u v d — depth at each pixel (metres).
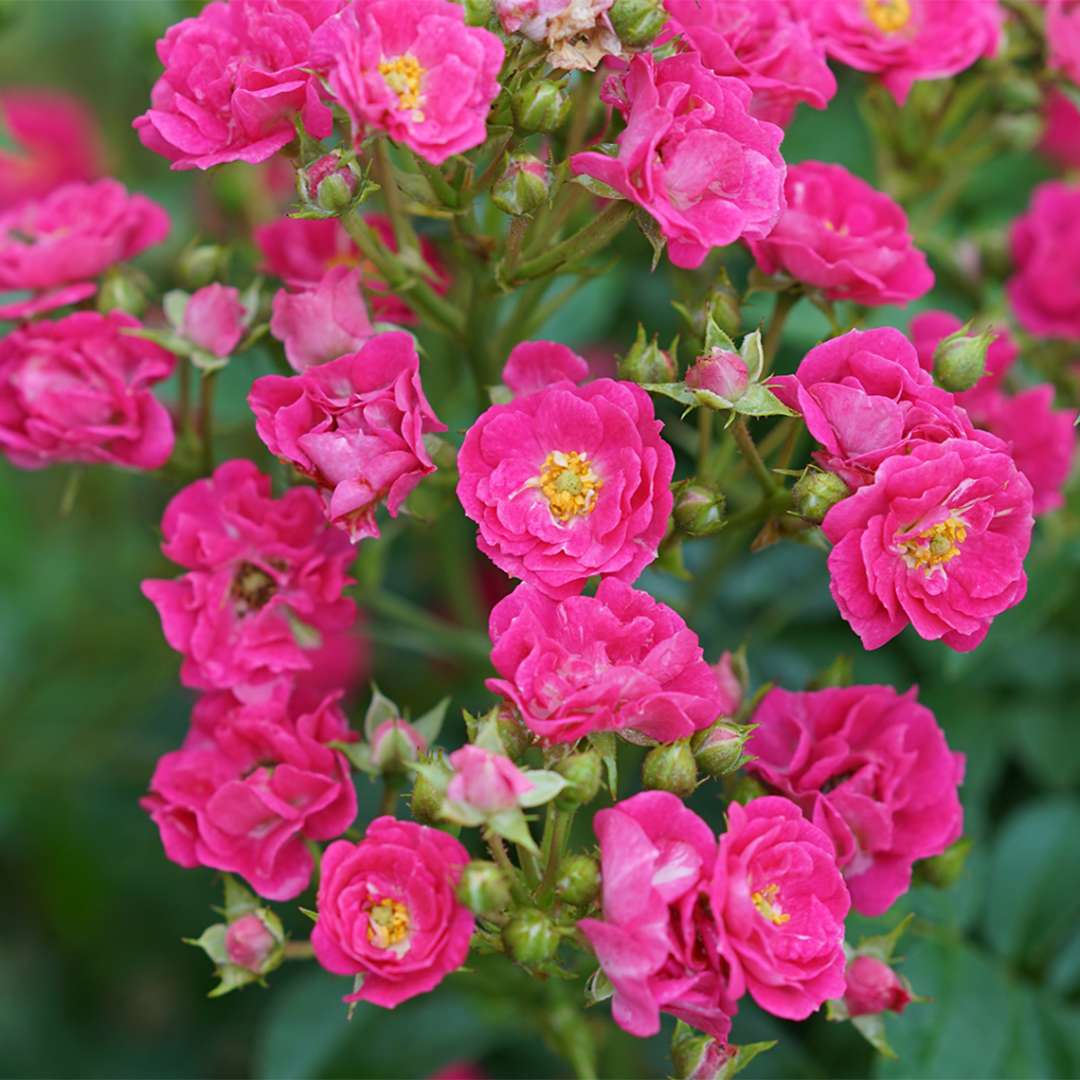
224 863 0.57
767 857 0.53
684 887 0.51
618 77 0.56
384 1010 0.66
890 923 0.63
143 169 0.77
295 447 0.55
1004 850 0.66
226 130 0.56
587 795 0.53
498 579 0.71
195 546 0.59
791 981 0.52
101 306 0.62
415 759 0.58
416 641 0.67
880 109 0.68
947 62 0.62
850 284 0.59
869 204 0.61
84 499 0.75
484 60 0.54
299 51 0.55
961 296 0.72
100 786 0.73
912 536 0.54
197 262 0.62
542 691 0.53
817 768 0.57
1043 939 0.65
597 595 0.54
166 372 0.61
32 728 0.72
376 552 0.64
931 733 0.58
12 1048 0.72
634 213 0.56
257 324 0.61
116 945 0.72
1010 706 0.68
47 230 0.64
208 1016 0.71
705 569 0.66
